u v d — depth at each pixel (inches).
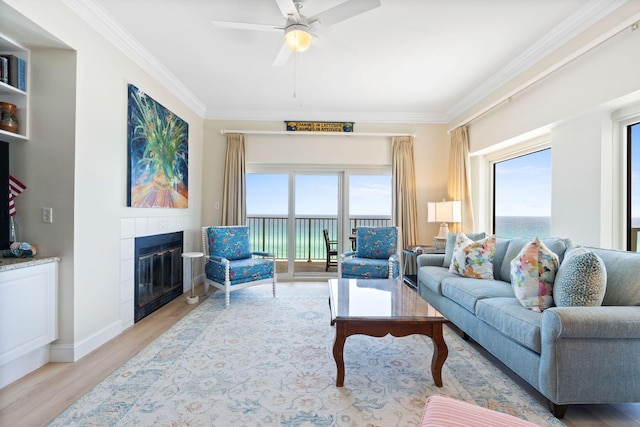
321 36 89.2
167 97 140.3
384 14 92.1
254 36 105.9
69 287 86.8
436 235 187.3
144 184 120.5
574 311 62.3
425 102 167.9
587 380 61.6
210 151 184.7
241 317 123.3
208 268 148.8
